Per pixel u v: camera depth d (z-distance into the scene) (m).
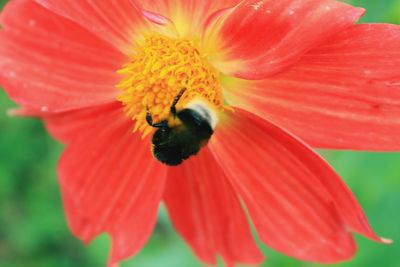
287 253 0.24
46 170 0.40
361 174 0.28
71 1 0.23
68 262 0.39
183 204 0.26
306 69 0.22
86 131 0.25
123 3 0.23
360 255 0.28
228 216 0.25
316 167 0.23
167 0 0.23
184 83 0.23
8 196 0.41
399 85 0.22
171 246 0.31
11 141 0.39
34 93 0.25
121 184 0.25
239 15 0.22
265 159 0.24
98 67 0.25
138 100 0.23
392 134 0.22
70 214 0.26
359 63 0.22
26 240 0.39
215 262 0.26
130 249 0.25
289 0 0.21
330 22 0.21
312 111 0.22
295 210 0.24
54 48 0.25
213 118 0.23
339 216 0.23
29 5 0.24
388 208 0.28
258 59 0.22
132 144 0.25
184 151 0.23
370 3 0.26
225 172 0.24
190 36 0.23
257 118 0.23
